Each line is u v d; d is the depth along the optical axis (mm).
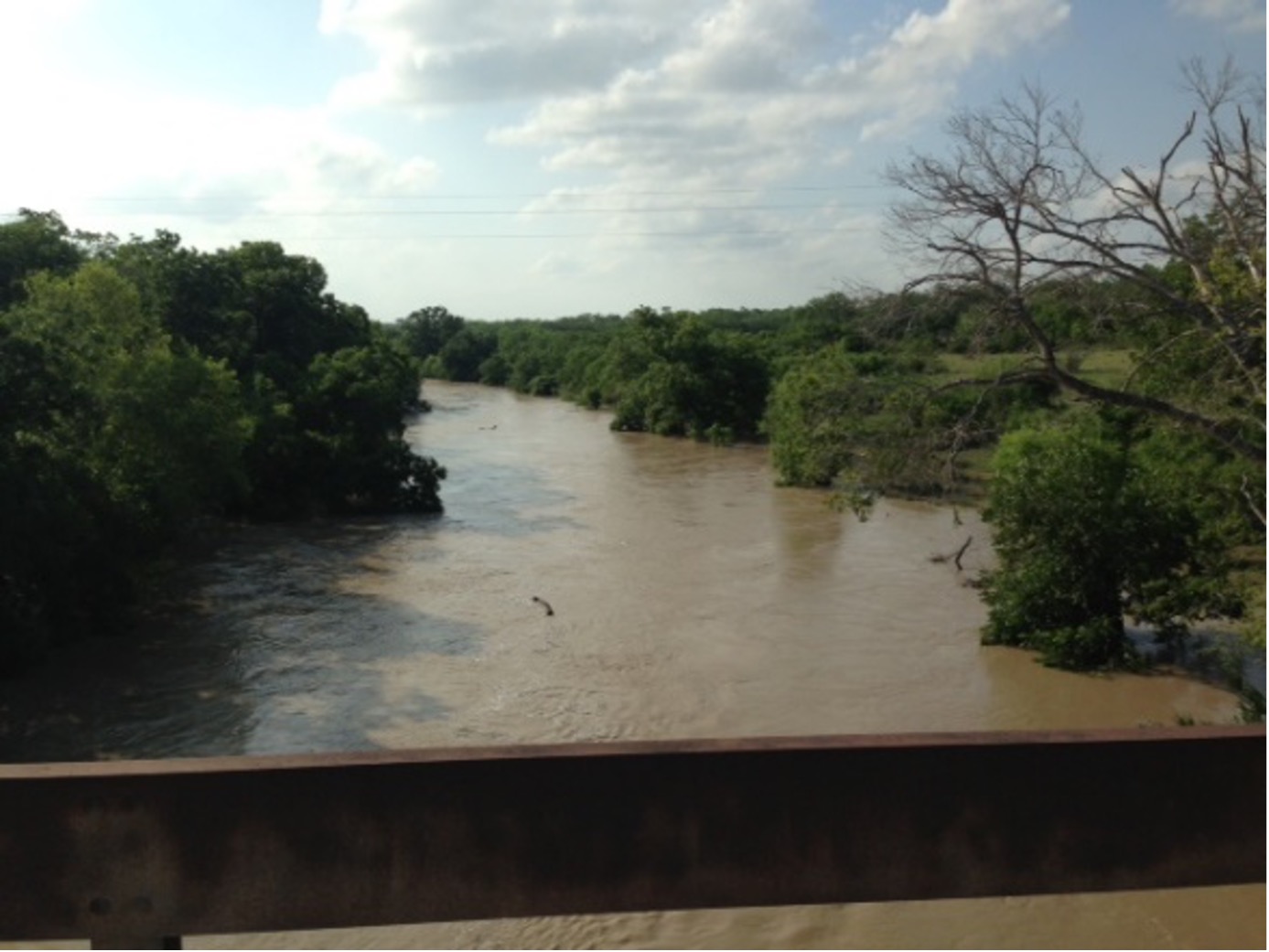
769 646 18109
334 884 2170
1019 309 12070
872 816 2268
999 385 12812
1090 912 9422
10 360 17141
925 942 9188
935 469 13391
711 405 50281
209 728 14484
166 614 19984
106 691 15859
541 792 2197
